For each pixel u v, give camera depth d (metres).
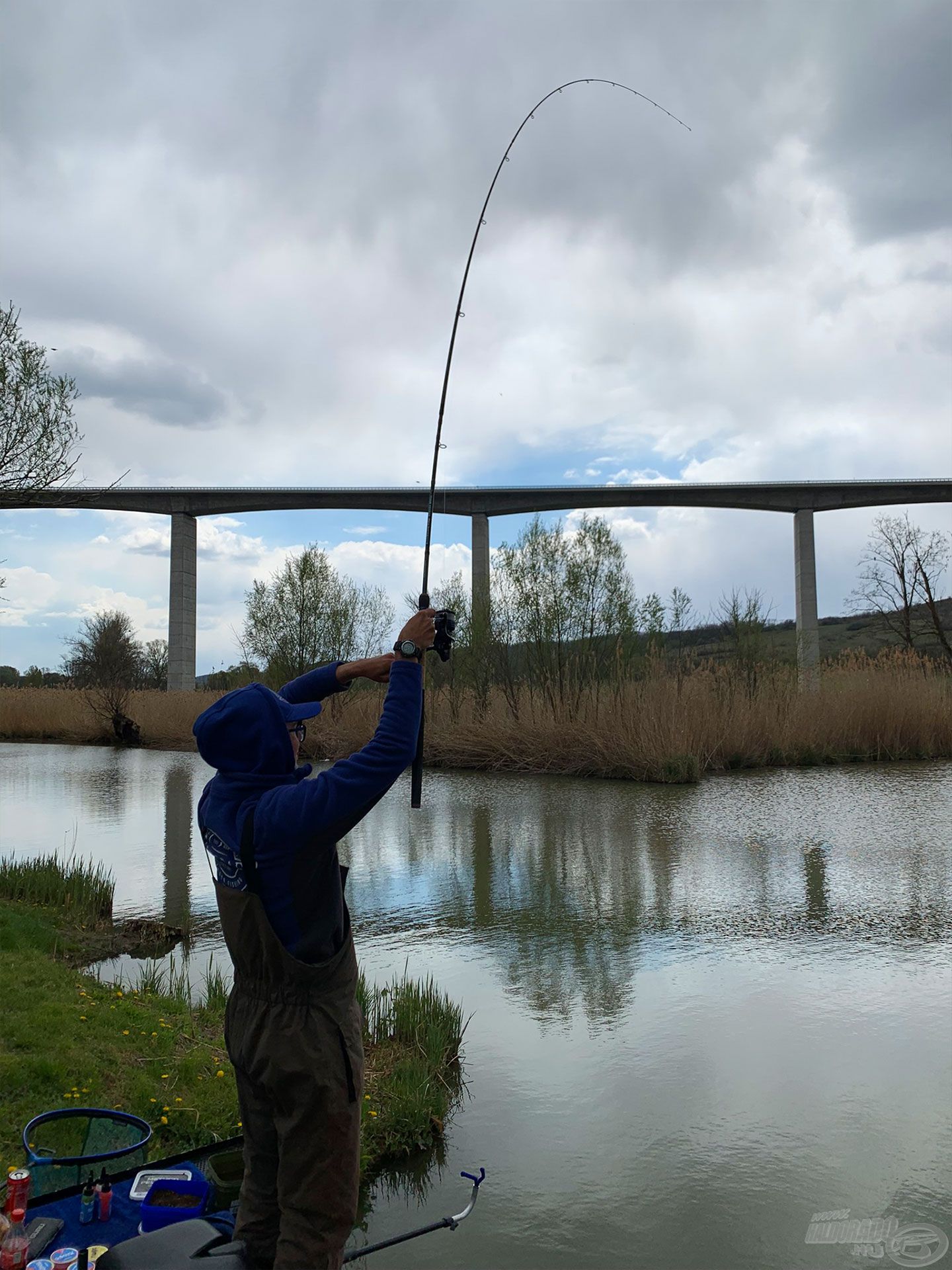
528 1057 5.05
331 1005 2.34
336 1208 2.33
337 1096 2.32
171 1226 2.66
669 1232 3.54
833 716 19.25
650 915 7.74
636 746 16.62
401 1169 4.04
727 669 21.06
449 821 12.36
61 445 8.93
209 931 7.55
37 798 15.37
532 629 20.36
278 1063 2.29
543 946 6.96
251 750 2.44
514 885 8.84
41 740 30.86
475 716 20.16
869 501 56.69
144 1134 3.51
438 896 8.50
